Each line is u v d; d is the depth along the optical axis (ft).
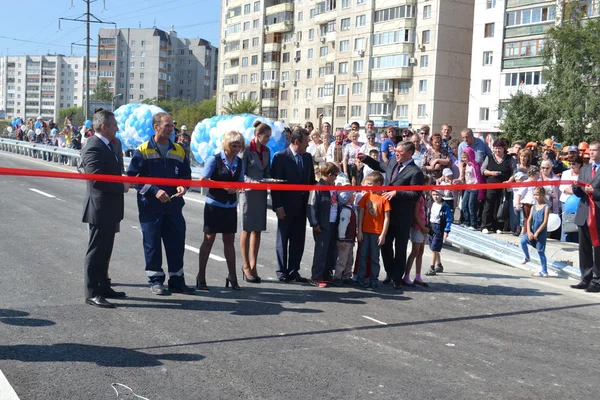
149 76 458.91
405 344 18.80
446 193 38.91
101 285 22.11
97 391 14.38
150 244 23.52
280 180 26.05
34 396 13.97
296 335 19.25
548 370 17.06
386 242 27.32
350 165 42.80
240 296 24.04
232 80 282.56
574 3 117.29
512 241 36.99
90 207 21.50
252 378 15.51
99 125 21.54
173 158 23.68
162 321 20.17
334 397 14.52
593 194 27.17
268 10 258.98
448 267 32.27
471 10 188.24
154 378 15.29
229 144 24.35
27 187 59.52
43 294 22.89
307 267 30.53
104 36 461.78
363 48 206.59
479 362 17.46
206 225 24.47
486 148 43.32
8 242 32.83
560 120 121.80
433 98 185.88
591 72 113.80
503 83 172.86
